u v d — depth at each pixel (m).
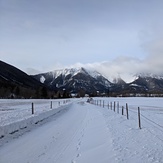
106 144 10.16
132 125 15.66
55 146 10.51
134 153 8.48
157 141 10.43
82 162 7.92
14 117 19.59
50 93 146.75
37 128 15.92
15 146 10.44
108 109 36.06
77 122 19.64
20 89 125.50
